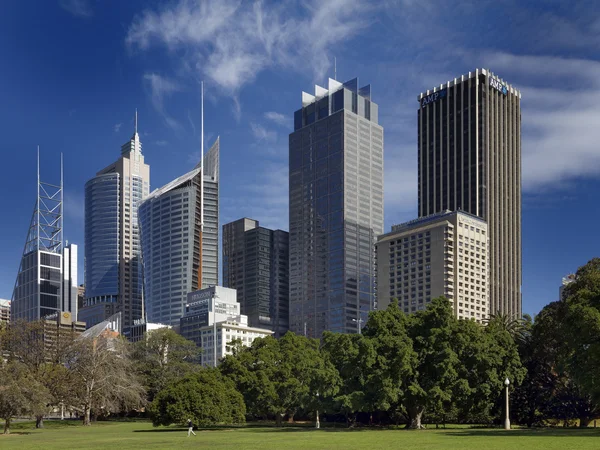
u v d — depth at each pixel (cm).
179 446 6122
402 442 6081
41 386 10862
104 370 13112
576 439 6091
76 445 6638
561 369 8919
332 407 10100
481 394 9656
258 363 13225
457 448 5162
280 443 6269
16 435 9506
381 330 9738
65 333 13575
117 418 16762
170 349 17100
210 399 10262
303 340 14550
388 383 9069
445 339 9531
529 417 10831
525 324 12425
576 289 9344
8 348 12850
